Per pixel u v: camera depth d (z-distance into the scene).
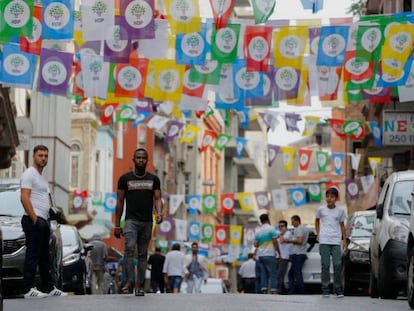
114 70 40.12
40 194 33.03
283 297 33.41
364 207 91.31
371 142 68.38
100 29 36.84
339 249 36.47
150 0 36.59
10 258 35.28
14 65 38.09
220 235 84.44
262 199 74.69
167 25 38.12
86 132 98.44
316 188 72.00
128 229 32.03
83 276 46.31
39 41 37.44
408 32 39.41
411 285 27.50
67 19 36.78
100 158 103.75
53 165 84.69
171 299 30.42
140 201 32.09
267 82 39.81
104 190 104.00
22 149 67.56
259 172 179.50
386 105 66.19
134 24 36.56
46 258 33.59
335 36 39.28
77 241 47.16
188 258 67.12
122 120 58.22
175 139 133.88
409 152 71.50
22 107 80.50
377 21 39.41
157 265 59.03
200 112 55.22
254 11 35.97
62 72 38.22
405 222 35.41
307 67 39.72
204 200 79.25
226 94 40.25
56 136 84.94
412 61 40.12
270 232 49.94
